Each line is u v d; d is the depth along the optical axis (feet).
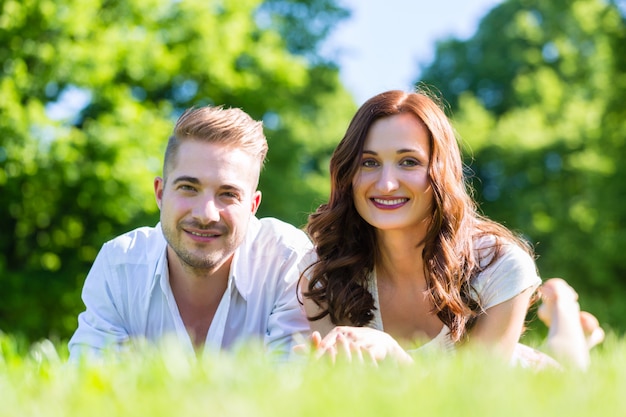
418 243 11.52
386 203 11.16
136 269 12.03
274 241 12.23
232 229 10.98
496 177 78.89
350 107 72.49
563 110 77.46
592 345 14.85
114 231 48.70
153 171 44.78
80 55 42.39
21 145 39.96
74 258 47.42
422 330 12.01
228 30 52.06
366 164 11.31
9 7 40.81
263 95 55.11
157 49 46.85
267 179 60.54
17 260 46.78
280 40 58.75
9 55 41.57
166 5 49.42
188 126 10.89
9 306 44.09
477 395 5.51
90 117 46.01
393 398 5.50
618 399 5.71
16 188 41.91
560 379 6.54
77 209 45.50
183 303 12.03
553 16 82.38
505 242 11.76
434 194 11.14
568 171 73.72
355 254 11.82
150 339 12.01
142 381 6.48
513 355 11.83
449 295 11.15
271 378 6.39
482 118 79.30
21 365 8.80
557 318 14.12
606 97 62.13
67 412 5.47
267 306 12.14
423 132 11.17
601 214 63.87
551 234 71.46
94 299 12.12
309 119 69.72
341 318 11.80
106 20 46.88
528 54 83.35
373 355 8.84
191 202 10.84
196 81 53.26
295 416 4.96
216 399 5.43
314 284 11.83
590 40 77.41
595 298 65.00
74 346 11.78
